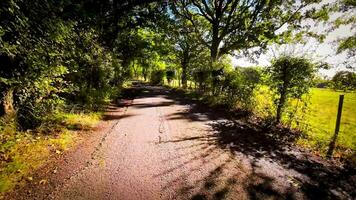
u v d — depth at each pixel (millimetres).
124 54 28766
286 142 7305
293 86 8758
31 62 6113
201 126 9102
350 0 11766
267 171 5168
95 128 8328
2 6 4883
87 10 11984
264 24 20750
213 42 23250
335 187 4582
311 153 6445
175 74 43812
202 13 23141
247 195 4168
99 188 4277
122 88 24906
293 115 8742
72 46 8469
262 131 8461
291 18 20484
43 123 7109
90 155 5789
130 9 18578
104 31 17031
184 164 5418
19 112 6750
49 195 3994
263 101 10820
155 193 4172
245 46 22344
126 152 6078
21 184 4262
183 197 4066
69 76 10133
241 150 6438
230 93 13922
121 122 9508
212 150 6383
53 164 5168
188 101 17344
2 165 4715
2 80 5398
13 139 5809
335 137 6887
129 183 4488
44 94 7172
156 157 5801
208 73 18188
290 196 4191
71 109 9266
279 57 9086
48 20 6156
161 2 21078
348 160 5973
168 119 10320
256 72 11648
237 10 23188
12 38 5566
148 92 25094
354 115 13672
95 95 12352
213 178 4766
